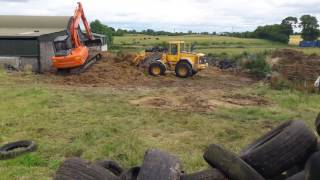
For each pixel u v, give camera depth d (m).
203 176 5.94
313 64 32.03
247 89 25.09
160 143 12.12
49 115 15.83
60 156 10.73
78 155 10.77
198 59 32.12
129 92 22.98
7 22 46.09
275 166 6.09
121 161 10.26
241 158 6.17
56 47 30.28
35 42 32.78
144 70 32.94
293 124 6.37
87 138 12.38
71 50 30.30
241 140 12.52
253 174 5.86
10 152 10.59
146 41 99.56
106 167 7.07
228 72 36.81
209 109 18.30
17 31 40.44
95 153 10.84
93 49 36.00
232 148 11.45
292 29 110.94
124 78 29.45
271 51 46.12
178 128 14.16
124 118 15.54
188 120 15.23
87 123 14.58
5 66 32.84
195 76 32.91
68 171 5.86
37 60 32.88
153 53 34.38
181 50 32.28
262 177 5.90
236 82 30.02
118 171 7.23
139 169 5.91
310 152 6.14
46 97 19.77
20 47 32.94
